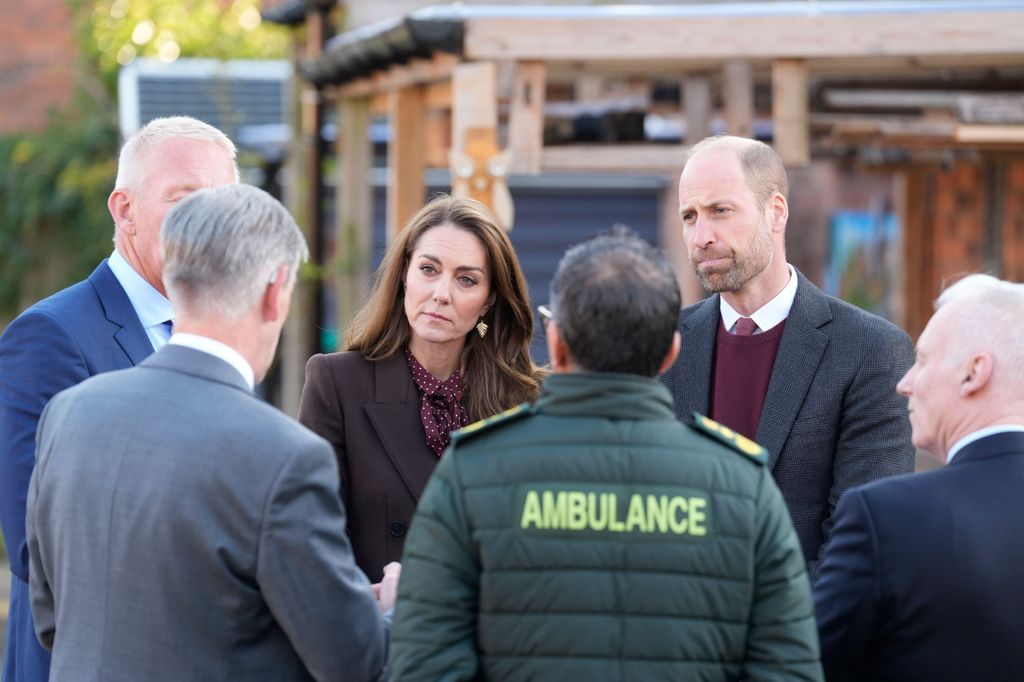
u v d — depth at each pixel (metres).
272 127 21.36
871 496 4.36
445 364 6.05
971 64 11.88
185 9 20.70
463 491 4.03
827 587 4.38
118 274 5.76
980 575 4.19
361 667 4.34
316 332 17.81
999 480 4.31
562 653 3.89
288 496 4.22
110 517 4.32
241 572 4.22
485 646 3.98
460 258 5.83
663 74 13.28
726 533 3.98
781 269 6.14
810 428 5.90
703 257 5.93
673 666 3.90
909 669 4.26
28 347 5.34
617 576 3.92
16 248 22.62
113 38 21.77
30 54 23.86
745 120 11.10
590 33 10.26
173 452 4.28
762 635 4.02
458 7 10.59
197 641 4.25
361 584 4.42
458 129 10.33
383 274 6.04
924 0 10.77
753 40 10.24
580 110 13.80
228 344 4.50
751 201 5.90
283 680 4.39
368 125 15.78
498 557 3.95
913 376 4.66
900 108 14.80
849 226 26.44
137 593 4.27
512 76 10.59
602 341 4.09
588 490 3.97
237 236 4.44
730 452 4.11
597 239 4.31
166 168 5.60
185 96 21.53
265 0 21.05
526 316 6.12
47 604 4.76
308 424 5.91
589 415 4.08
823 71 13.05
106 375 4.61
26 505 5.05
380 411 5.89
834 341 6.00
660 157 11.01
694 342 6.27
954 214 19.16
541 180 24.17
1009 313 4.42
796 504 5.90
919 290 19.23
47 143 22.67
